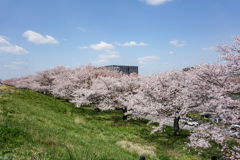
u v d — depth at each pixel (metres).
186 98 13.77
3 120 8.65
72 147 7.09
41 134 8.20
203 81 13.08
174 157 11.54
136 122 23.09
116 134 16.38
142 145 13.89
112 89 25.48
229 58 11.92
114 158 6.92
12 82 79.06
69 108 28.08
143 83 18.53
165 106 16.27
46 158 4.83
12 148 5.38
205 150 12.83
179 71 19.78
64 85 34.53
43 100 27.22
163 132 18.47
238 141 10.22
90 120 21.47
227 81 12.37
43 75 50.44
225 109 9.64
